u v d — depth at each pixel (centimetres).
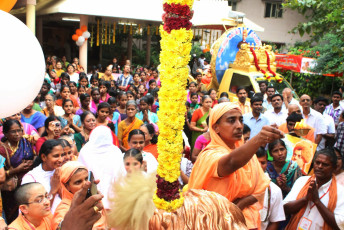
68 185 320
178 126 159
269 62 999
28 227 295
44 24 2069
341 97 818
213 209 162
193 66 1811
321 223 331
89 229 123
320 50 1066
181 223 155
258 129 622
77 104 772
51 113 652
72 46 2155
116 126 680
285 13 2212
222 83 1053
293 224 348
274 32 2258
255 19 2288
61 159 376
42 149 374
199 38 2003
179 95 158
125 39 2250
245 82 973
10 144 444
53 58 1340
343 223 318
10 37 164
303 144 458
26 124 527
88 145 421
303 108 656
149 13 1302
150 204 158
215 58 1085
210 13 1413
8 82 163
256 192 252
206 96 741
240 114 250
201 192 174
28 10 1141
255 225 251
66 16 1633
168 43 157
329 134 663
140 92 1013
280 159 393
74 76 1166
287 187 393
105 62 2161
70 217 121
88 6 1228
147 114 711
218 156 229
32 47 173
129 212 156
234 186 236
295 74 1408
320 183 341
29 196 292
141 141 465
